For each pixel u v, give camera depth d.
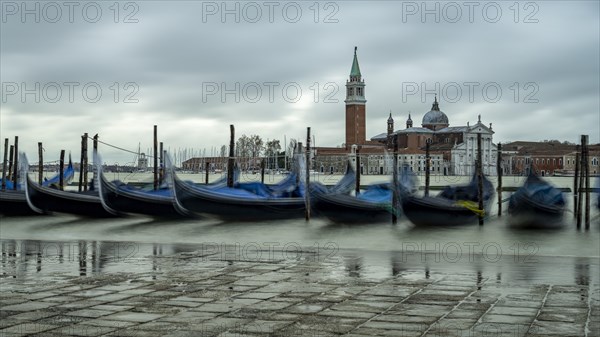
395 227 38.72
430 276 16.36
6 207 43.75
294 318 11.26
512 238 35.31
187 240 32.47
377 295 13.53
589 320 11.13
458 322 10.98
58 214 43.59
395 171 40.16
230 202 40.06
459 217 39.19
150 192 42.47
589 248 29.92
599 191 45.81
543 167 167.38
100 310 11.88
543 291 14.06
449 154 187.88
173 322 10.90
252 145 143.75
